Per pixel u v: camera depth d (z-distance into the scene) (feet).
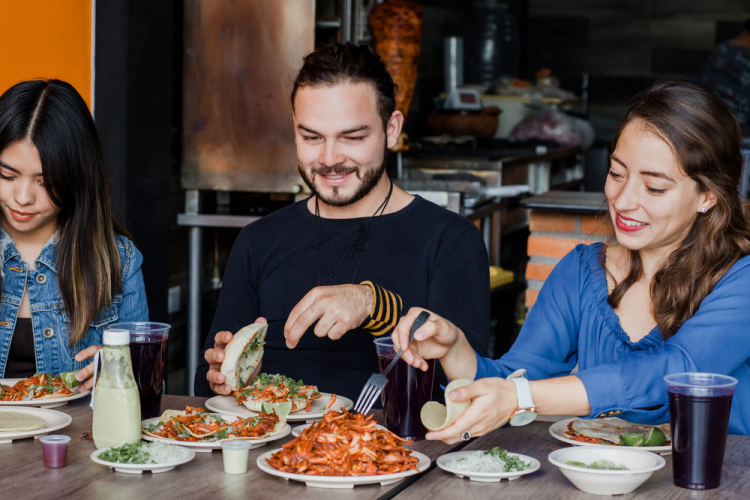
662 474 4.23
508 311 13.37
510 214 16.39
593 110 24.11
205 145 11.35
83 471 4.13
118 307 6.93
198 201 11.52
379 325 5.43
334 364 6.42
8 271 6.67
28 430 4.58
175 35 11.14
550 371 5.83
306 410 5.17
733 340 5.07
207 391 6.09
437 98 19.80
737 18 23.00
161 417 4.82
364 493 3.85
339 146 6.04
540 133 20.04
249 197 12.68
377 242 6.56
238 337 5.54
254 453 4.48
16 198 6.27
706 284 5.22
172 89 11.04
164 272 11.00
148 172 10.55
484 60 21.61
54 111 6.30
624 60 23.82
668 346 4.94
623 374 4.70
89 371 5.54
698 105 5.04
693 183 5.12
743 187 9.61
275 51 11.06
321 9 11.82
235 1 11.07
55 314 6.72
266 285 6.69
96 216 6.64
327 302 5.19
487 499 3.82
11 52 8.88
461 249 6.47
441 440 4.39
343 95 5.91
